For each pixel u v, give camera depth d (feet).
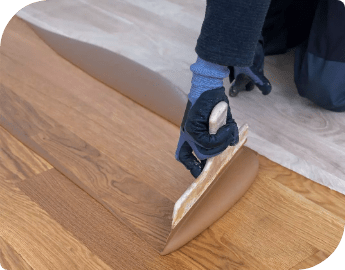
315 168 5.97
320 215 5.34
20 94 6.90
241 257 4.79
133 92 6.90
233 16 3.48
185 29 8.71
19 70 7.42
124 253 4.73
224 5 3.47
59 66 7.59
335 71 6.41
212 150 4.21
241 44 3.58
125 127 6.43
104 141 6.16
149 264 4.65
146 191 5.48
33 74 7.35
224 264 4.71
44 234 4.86
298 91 6.96
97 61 7.47
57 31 8.30
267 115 6.84
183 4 9.63
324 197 5.58
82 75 7.42
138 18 8.96
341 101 6.66
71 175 5.59
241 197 5.50
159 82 6.93
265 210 5.36
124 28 8.55
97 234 4.91
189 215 4.89
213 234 5.03
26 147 6.02
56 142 6.08
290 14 7.49
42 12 8.95
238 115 6.78
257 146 6.23
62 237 4.84
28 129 6.26
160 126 6.49
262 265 4.72
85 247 4.76
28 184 5.46
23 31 8.44
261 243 4.96
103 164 5.80
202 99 3.94
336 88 6.53
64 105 6.75
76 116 6.56
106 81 7.20
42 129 6.28
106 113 6.66
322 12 6.29
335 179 5.83
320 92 6.62
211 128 3.99
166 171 5.77
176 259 4.73
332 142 6.43
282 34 7.68
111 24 8.67
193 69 3.90
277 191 5.61
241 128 5.39
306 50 6.65
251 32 3.57
